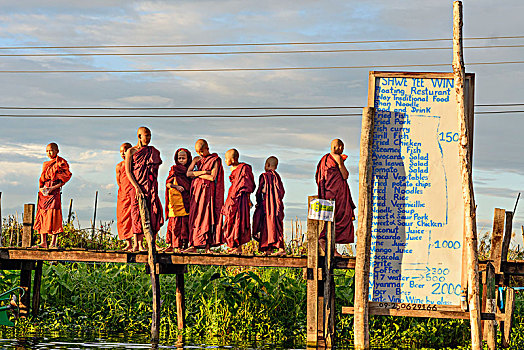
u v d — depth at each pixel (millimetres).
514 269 13352
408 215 12461
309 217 13258
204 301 15953
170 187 14461
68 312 16406
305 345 13375
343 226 13828
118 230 14758
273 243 13773
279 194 13938
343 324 15656
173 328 15477
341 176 13867
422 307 12305
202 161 14320
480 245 18844
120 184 14773
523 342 14695
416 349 13758
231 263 13719
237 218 13922
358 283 12281
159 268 14156
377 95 12586
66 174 15242
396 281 12406
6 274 17594
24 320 15594
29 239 15594
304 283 17312
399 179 12492
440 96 12508
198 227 14172
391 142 12531
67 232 21547
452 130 12453
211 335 14594
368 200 12352
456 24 12195
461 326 15445
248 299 16391
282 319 16031
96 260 14391
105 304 16969
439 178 12445
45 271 17359
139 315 16453
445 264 12352
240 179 13992
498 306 14453
